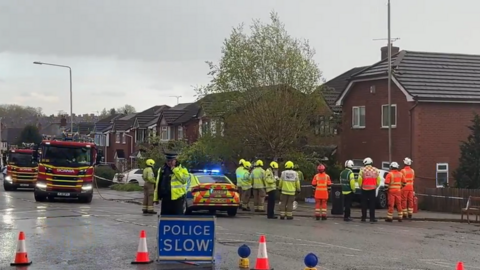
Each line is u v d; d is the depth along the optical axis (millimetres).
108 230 16094
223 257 11953
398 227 19094
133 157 68062
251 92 30953
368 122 34219
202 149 33688
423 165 30953
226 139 31922
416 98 30656
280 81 30969
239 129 30938
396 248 13766
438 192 26328
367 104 34312
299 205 28125
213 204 21078
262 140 30891
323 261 11672
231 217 21516
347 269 10844
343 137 36031
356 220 21516
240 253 10820
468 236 16953
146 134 69062
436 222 21625
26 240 13992
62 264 11008
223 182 21688
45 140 28266
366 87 34406
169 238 11062
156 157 42531
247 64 31125
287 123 30703
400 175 21391
